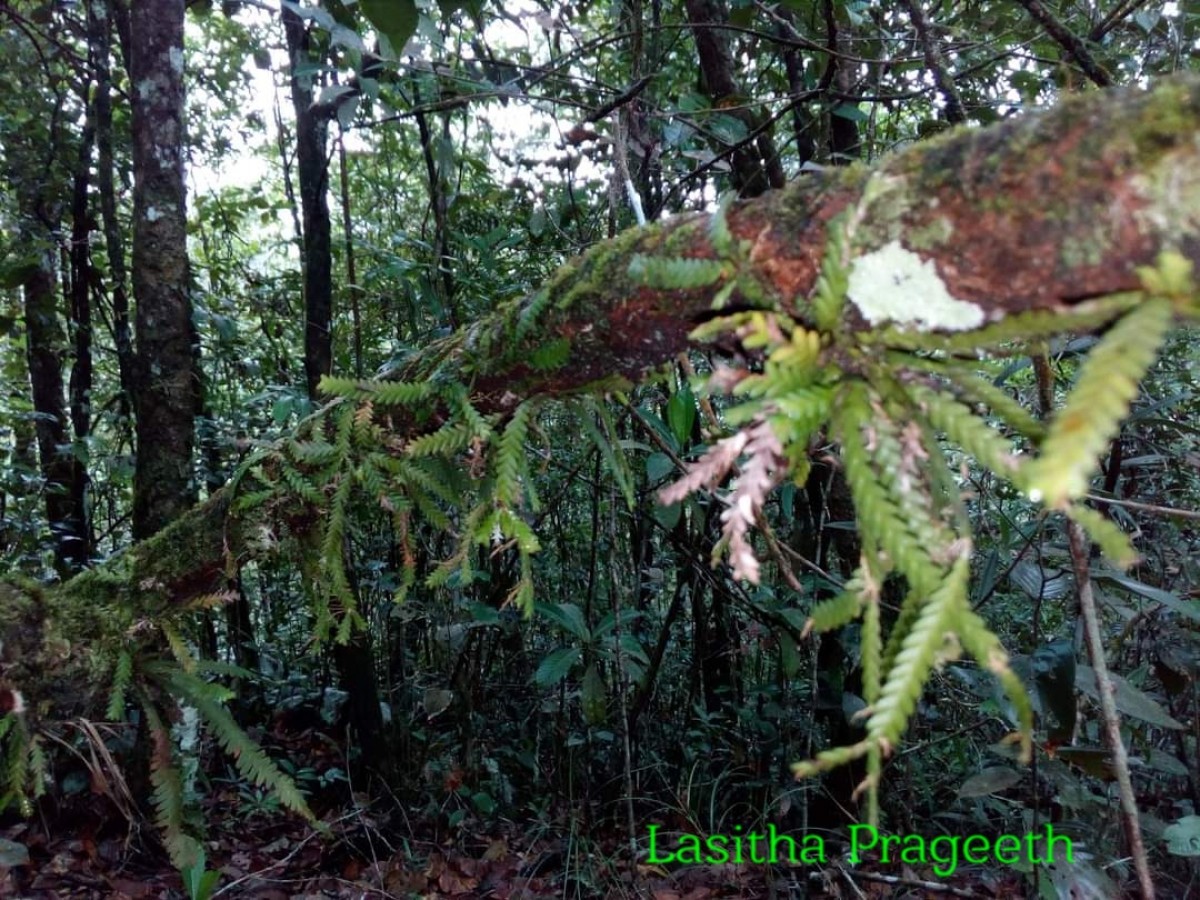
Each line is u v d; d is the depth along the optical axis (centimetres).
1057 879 167
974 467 245
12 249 361
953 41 248
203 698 127
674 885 272
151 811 274
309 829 319
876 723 56
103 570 123
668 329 85
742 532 60
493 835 318
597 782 326
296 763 360
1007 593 276
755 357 79
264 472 121
